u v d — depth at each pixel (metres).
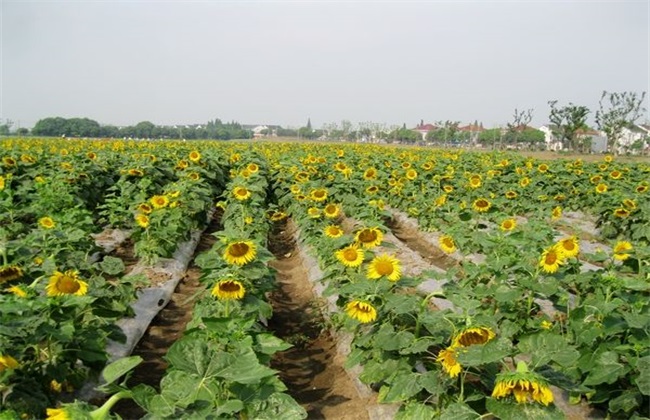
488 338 4.13
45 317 4.72
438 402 4.54
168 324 8.23
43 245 7.21
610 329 5.11
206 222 14.12
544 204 14.73
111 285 7.18
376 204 10.62
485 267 6.73
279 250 13.34
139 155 19.27
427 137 99.50
